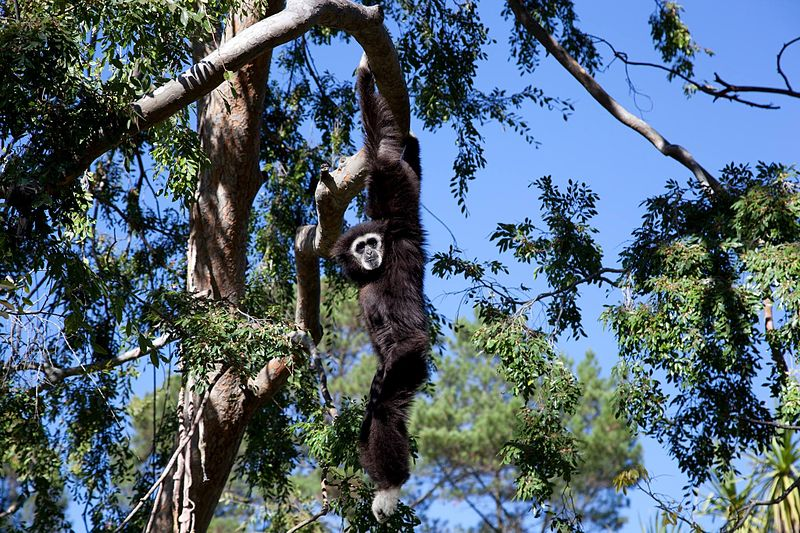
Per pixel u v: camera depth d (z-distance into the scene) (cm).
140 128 1013
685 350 1207
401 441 992
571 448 1253
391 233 1108
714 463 1295
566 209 1399
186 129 1309
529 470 1227
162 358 1081
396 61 1096
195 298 1287
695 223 1348
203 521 1543
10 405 1448
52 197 983
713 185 1421
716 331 1192
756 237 1248
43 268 1002
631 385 1253
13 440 1623
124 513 1717
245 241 1625
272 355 1198
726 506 1459
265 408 1709
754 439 1268
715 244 1275
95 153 1005
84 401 1659
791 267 1152
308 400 1421
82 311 1062
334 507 1242
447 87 1758
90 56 1059
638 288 1294
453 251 1378
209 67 1008
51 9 1019
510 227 1370
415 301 1070
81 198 1024
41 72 940
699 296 1201
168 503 1519
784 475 1501
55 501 1731
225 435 1509
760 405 1259
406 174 1132
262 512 1880
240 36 1016
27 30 937
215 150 1588
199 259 1602
